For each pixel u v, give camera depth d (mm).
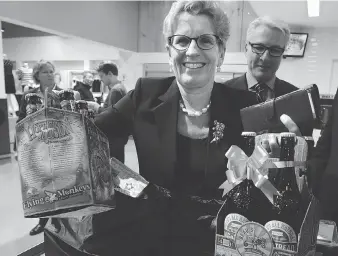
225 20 708
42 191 539
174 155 766
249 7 4668
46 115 541
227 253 576
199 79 702
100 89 5414
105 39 6375
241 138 734
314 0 3168
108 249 687
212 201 754
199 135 777
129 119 824
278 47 1075
